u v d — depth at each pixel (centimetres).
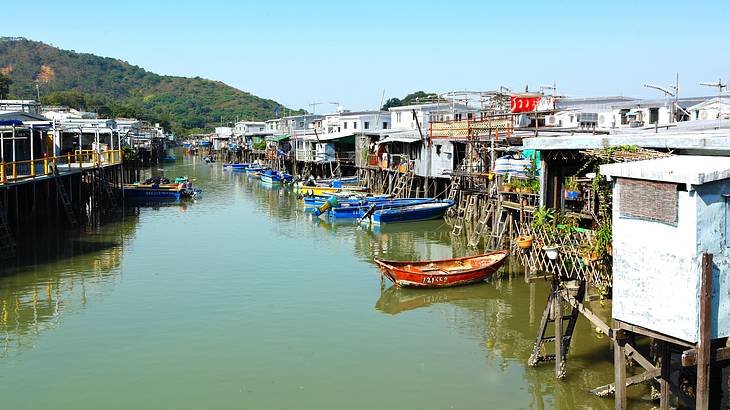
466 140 3575
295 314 2030
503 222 2816
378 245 3200
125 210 4575
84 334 1842
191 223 3947
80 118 6762
